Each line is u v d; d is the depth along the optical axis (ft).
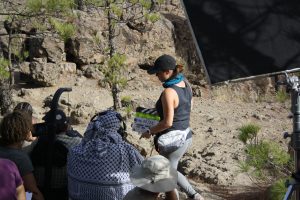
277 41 8.27
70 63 47.83
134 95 45.29
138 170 9.88
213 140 29.81
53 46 47.01
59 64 47.01
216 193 20.52
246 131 14.29
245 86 51.06
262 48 8.25
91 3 36.55
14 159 10.85
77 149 11.12
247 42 8.25
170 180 9.70
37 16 31.78
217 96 49.73
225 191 20.68
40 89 44.50
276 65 8.23
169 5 61.36
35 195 11.14
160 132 15.07
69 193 11.34
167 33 55.36
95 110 35.88
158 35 54.60
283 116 42.47
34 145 12.50
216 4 8.33
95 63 48.85
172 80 14.84
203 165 23.91
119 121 11.44
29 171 10.98
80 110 35.17
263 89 51.01
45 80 44.83
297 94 8.23
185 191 16.58
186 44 56.75
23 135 11.03
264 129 34.65
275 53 8.24
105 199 10.84
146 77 51.42
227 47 8.26
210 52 8.28
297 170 8.37
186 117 15.14
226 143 28.60
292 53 8.25
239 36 8.25
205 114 40.63
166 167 9.75
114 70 34.71
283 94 14.23
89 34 48.37
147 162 9.74
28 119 11.19
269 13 8.30
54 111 12.24
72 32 31.09
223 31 8.27
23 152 11.14
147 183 9.61
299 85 8.25
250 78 8.25
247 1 8.31
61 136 12.28
